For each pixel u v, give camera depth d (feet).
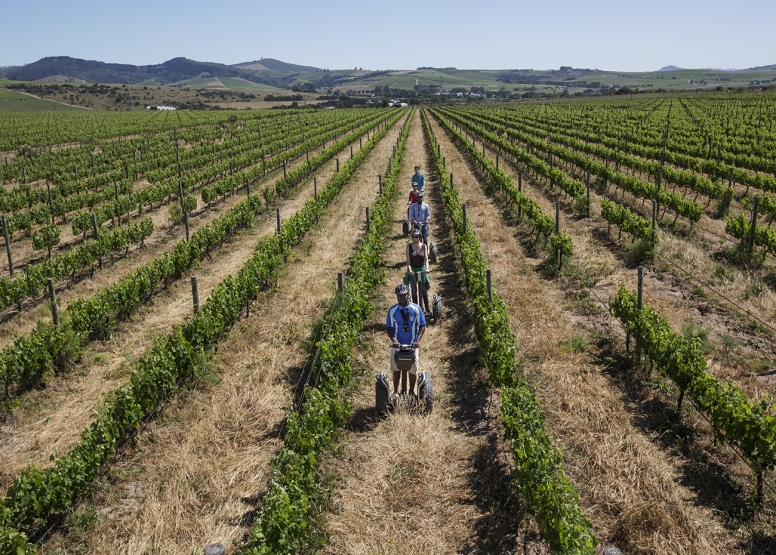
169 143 181.06
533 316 40.42
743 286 42.93
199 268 55.77
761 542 19.93
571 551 17.29
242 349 37.60
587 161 97.55
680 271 47.80
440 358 35.45
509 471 24.17
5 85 583.17
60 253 64.13
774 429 21.39
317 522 21.70
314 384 32.07
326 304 44.62
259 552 17.84
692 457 24.61
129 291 42.47
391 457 25.52
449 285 48.73
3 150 167.94
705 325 37.88
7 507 20.74
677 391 29.76
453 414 29.17
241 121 277.23
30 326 42.24
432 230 67.92
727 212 68.64
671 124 178.09
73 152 151.33
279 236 55.93
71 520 22.36
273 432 28.09
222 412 29.81
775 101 276.62
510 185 76.69
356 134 175.94
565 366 32.99
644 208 73.51
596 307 41.98
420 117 313.94
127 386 27.22
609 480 23.16
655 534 20.25
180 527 21.88
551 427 27.14
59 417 30.14
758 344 34.73
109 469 25.35
